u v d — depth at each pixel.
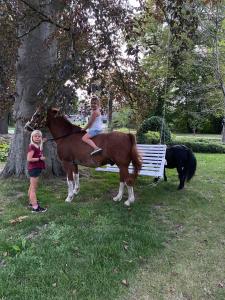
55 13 3.67
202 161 7.76
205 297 2.12
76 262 2.39
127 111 7.80
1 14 3.53
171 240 2.91
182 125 21.62
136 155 3.64
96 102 3.72
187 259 2.58
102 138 3.67
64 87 3.23
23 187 4.29
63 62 3.30
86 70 3.29
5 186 4.36
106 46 3.39
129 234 2.87
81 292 2.07
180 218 3.43
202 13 5.73
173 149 4.45
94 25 3.30
